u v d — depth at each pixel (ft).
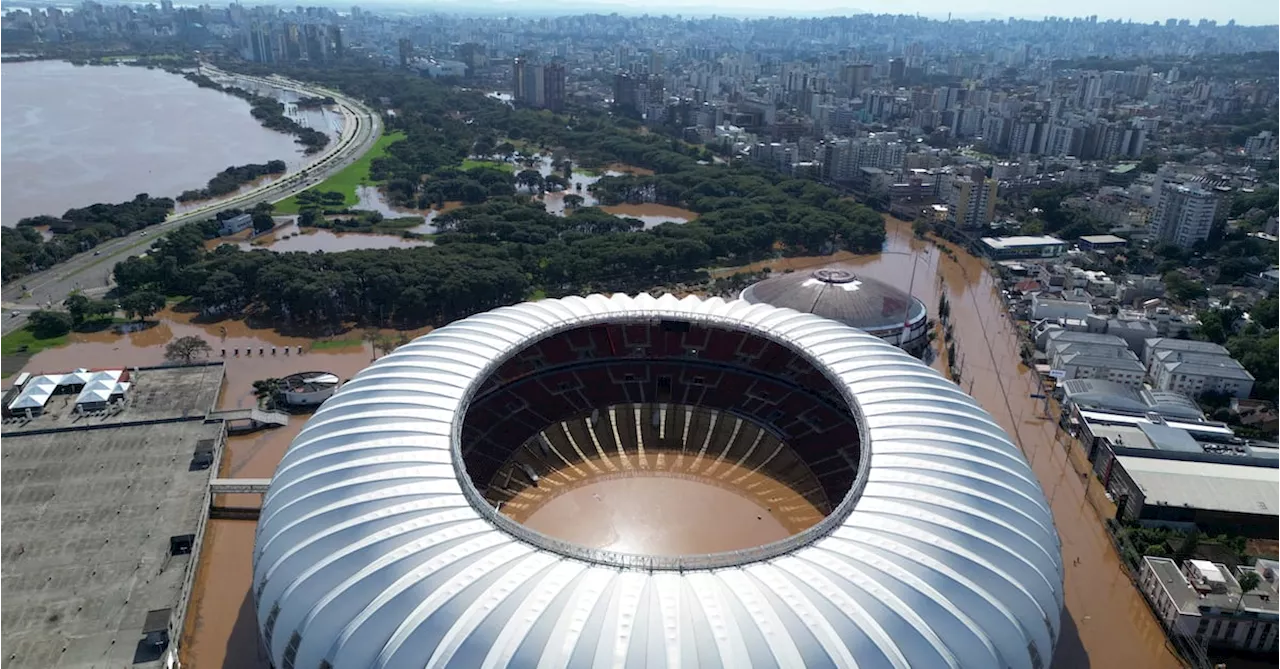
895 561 314.96
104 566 451.12
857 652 278.05
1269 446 595.88
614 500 489.26
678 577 307.78
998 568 324.39
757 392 580.30
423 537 318.86
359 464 359.66
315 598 310.04
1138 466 552.82
